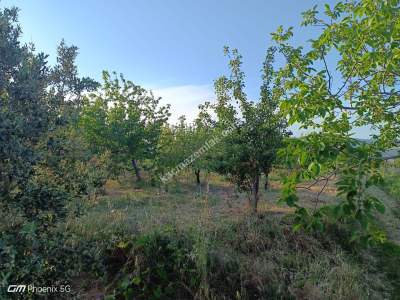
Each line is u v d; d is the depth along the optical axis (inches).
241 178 268.2
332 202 329.4
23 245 101.3
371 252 226.8
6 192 105.0
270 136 253.4
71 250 118.2
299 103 91.1
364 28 92.8
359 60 99.0
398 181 436.5
